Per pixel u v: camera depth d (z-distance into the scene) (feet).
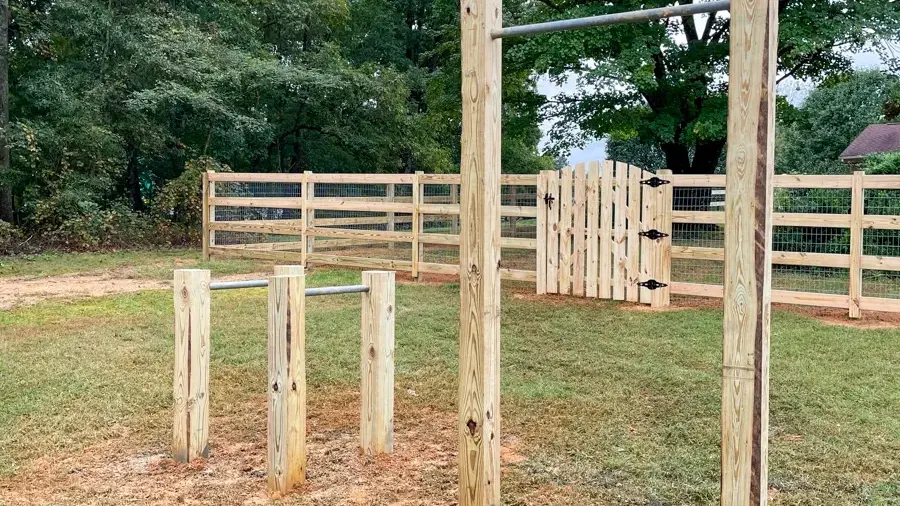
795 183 25.55
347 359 18.42
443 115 72.43
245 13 67.46
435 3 65.26
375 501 9.90
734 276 7.24
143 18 54.49
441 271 33.55
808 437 12.53
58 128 50.42
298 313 10.29
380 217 41.91
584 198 28.66
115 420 13.35
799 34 43.34
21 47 52.85
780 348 19.83
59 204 48.60
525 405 14.53
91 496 10.00
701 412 13.98
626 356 18.86
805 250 33.63
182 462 11.24
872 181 24.29
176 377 11.20
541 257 29.96
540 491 10.28
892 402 14.62
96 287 31.76
